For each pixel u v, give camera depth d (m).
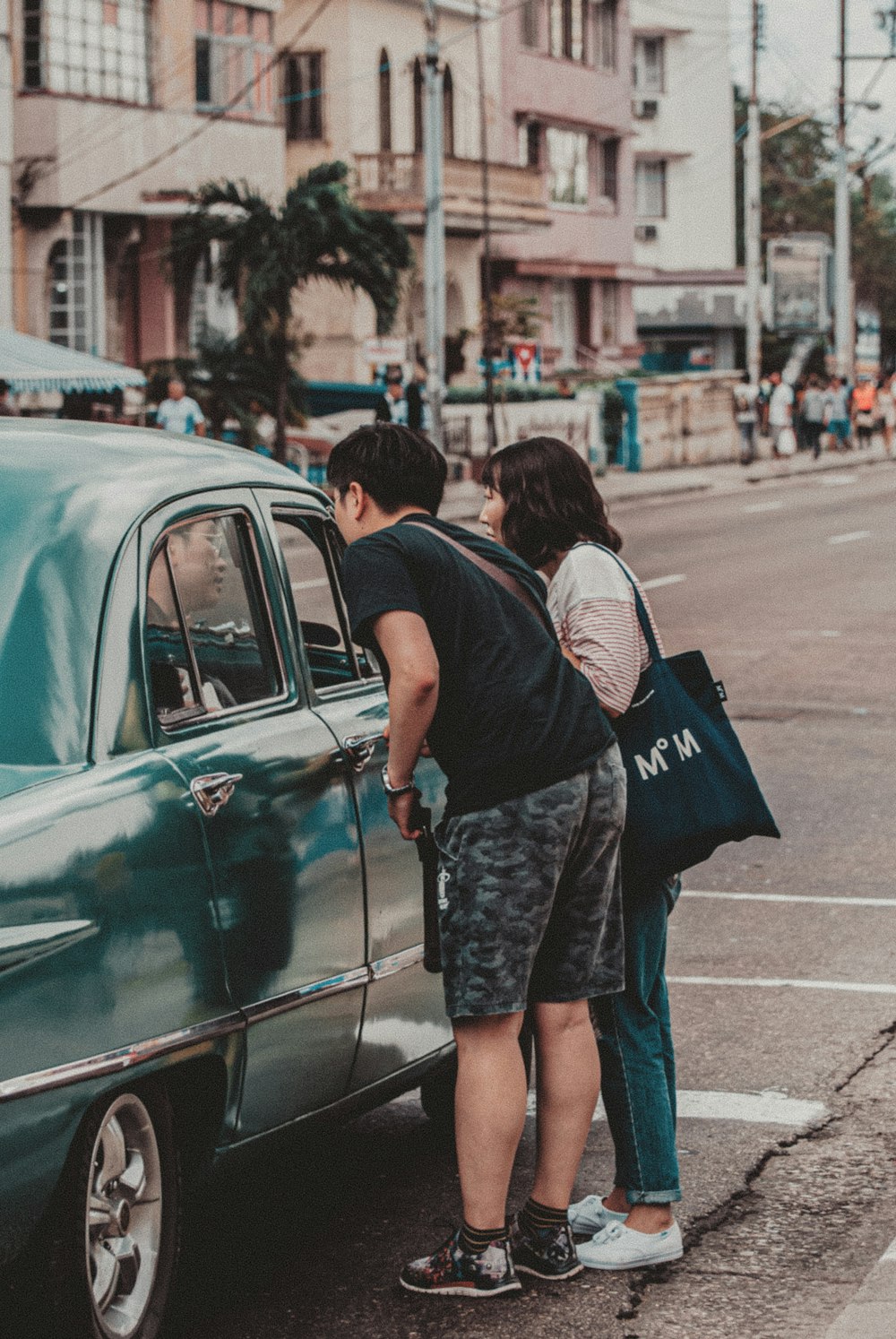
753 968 7.76
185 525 4.66
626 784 4.82
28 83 32.38
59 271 33.47
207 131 35.84
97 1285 4.11
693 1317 4.65
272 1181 5.59
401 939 5.16
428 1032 5.38
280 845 4.61
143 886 4.11
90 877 3.97
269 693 4.89
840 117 55.78
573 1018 4.81
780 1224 5.23
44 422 4.99
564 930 4.74
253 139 37.03
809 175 89.06
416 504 4.87
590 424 42.19
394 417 30.84
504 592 4.67
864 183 80.69
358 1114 5.16
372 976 4.98
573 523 5.04
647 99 69.62
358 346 42.78
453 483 36.97
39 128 32.28
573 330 55.34
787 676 15.65
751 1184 5.52
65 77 32.72
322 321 43.00
